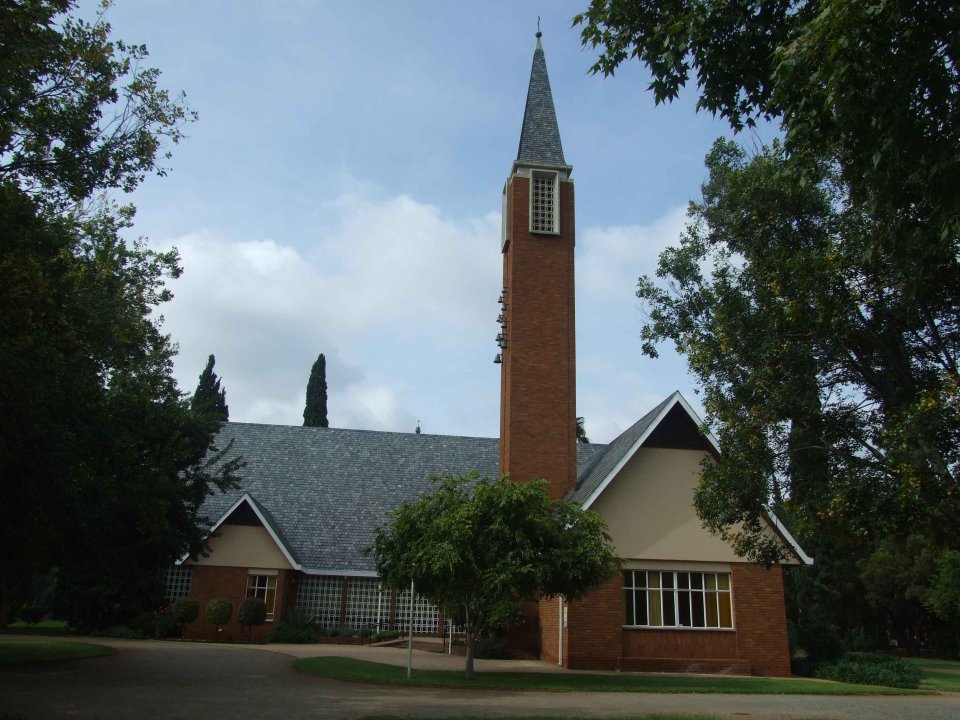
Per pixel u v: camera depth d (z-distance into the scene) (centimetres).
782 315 1351
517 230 3183
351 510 3669
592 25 1166
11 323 1468
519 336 3064
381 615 3391
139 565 3070
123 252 2397
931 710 1625
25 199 1568
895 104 853
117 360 2211
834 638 2906
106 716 1205
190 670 1958
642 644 2523
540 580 1909
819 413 1369
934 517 1247
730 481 1504
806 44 864
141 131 1728
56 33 1254
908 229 1043
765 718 1388
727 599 2622
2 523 1717
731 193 1556
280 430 4062
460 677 2000
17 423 1538
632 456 2702
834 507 1308
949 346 1266
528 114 3394
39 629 3356
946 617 4275
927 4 805
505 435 3111
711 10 1045
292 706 1398
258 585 3244
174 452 2595
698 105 1149
